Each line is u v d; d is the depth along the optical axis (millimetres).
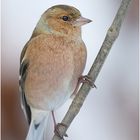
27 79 3650
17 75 3660
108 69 3730
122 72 3727
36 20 3826
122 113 3695
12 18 3799
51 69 3643
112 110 3701
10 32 3764
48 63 3643
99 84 3719
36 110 3660
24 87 3652
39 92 3650
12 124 3643
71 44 3645
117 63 3736
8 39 3742
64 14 3646
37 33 3654
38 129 3662
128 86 3715
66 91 3650
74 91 3656
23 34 3781
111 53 3742
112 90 3711
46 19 3652
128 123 3688
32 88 3650
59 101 3654
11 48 3715
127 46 3750
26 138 3648
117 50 3746
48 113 3664
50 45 3643
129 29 3748
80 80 3650
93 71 3555
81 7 3855
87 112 3707
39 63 3643
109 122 3697
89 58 3785
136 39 3752
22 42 3752
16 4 3820
